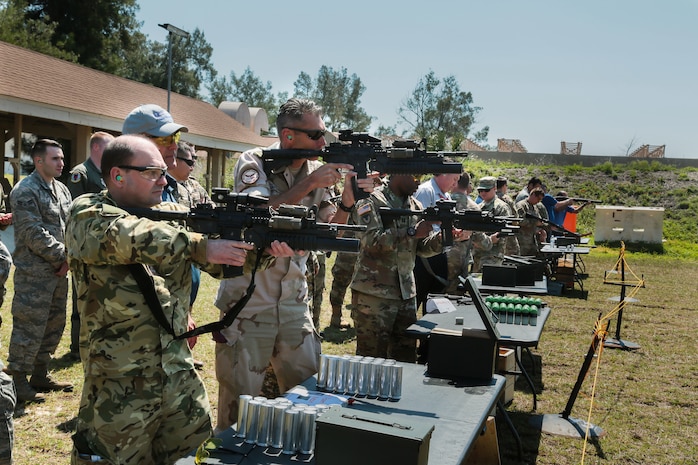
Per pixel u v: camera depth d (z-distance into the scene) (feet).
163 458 8.94
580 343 27.20
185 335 8.84
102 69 124.77
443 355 11.73
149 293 8.48
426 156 12.85
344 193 12.81
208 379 19.69
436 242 16.14
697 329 30.73
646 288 44.09
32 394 17.04
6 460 10.17
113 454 8.38
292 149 12.45
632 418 18.51
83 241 8.07
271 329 12.31
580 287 42.78
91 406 8.54
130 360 8.45
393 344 16.78
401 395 10.49
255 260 9.10
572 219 57.16
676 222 80.84
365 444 6.94
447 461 7.97
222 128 87.61
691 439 17.08
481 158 111.24
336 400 9.83
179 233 7.95
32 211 17.02
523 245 39.19
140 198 8.82
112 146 8.65
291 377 12.71
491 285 22.13
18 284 16.89
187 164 16.62
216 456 7.99
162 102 77.36
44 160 17.47
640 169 95.81
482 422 9.51
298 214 8.54
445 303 17.75
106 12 124.36
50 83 54.24
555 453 15.84
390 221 15.85
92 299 8.48
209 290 34.06
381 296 15.89
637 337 28.71
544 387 21.08
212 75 250.37
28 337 16.89
